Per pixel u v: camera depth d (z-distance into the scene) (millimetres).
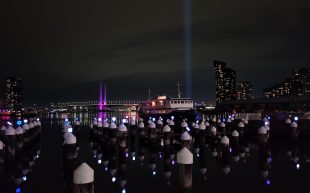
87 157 23500
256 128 36656
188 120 56906
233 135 23203
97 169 18250
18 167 19500
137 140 37031
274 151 24953
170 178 15555
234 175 16000
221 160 20547
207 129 32688
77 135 35438
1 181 15430
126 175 16312
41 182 15234
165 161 20922
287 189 13219
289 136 30266
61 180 15672
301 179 14945
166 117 61625
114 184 14352
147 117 68375
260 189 13266
